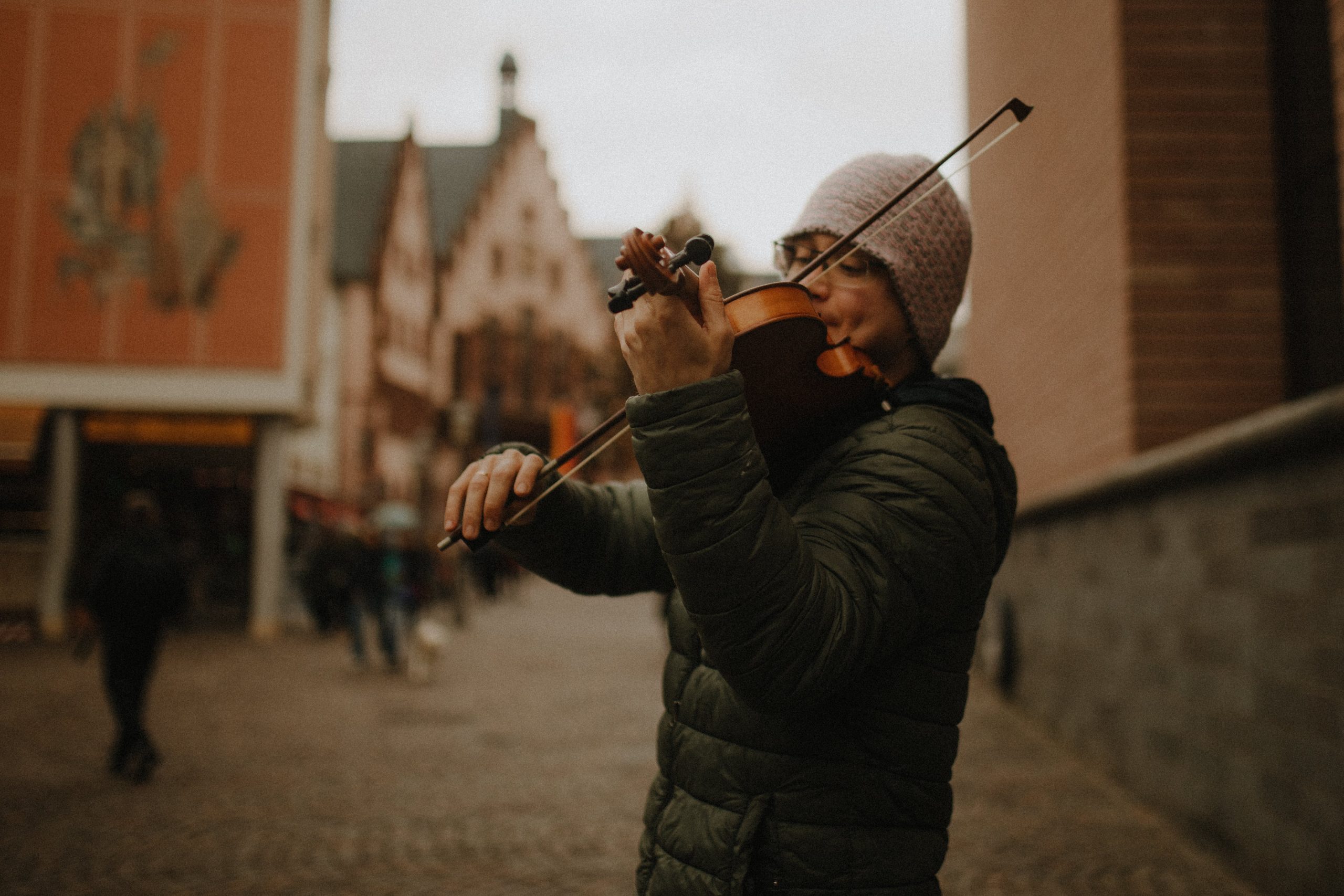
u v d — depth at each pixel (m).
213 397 19.88
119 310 19.88
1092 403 7.10
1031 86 8.54
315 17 20.64
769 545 1.25
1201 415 6.26
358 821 5.96
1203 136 6.34
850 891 1.38
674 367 1.26
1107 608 6.82
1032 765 7.20
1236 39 6.35
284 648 16.91
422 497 24.67
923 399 1.50
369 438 45.25
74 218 19.88
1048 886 4.64
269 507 19.83
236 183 20.22
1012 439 9.59
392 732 8.88
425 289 53.97
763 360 1.44
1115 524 6.65
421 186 53.06
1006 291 9.70
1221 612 5.11
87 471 20.19
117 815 6.14
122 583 7.05
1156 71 6.39
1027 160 8.73
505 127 62.81
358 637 13.77
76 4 20.11
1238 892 4.61
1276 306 6.25
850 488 1.41
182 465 20.39
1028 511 8.42
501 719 9.60
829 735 1.40
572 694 11.27
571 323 61.97
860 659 1.31
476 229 59.44
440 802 6.44
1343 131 4.17
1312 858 4.23
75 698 11.02
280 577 20.38
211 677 12.82
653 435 1.25
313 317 21.83
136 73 20.16
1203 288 6.30
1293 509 4.40
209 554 20.84
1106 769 6.81
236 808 6.28
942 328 1.69
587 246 67.62
